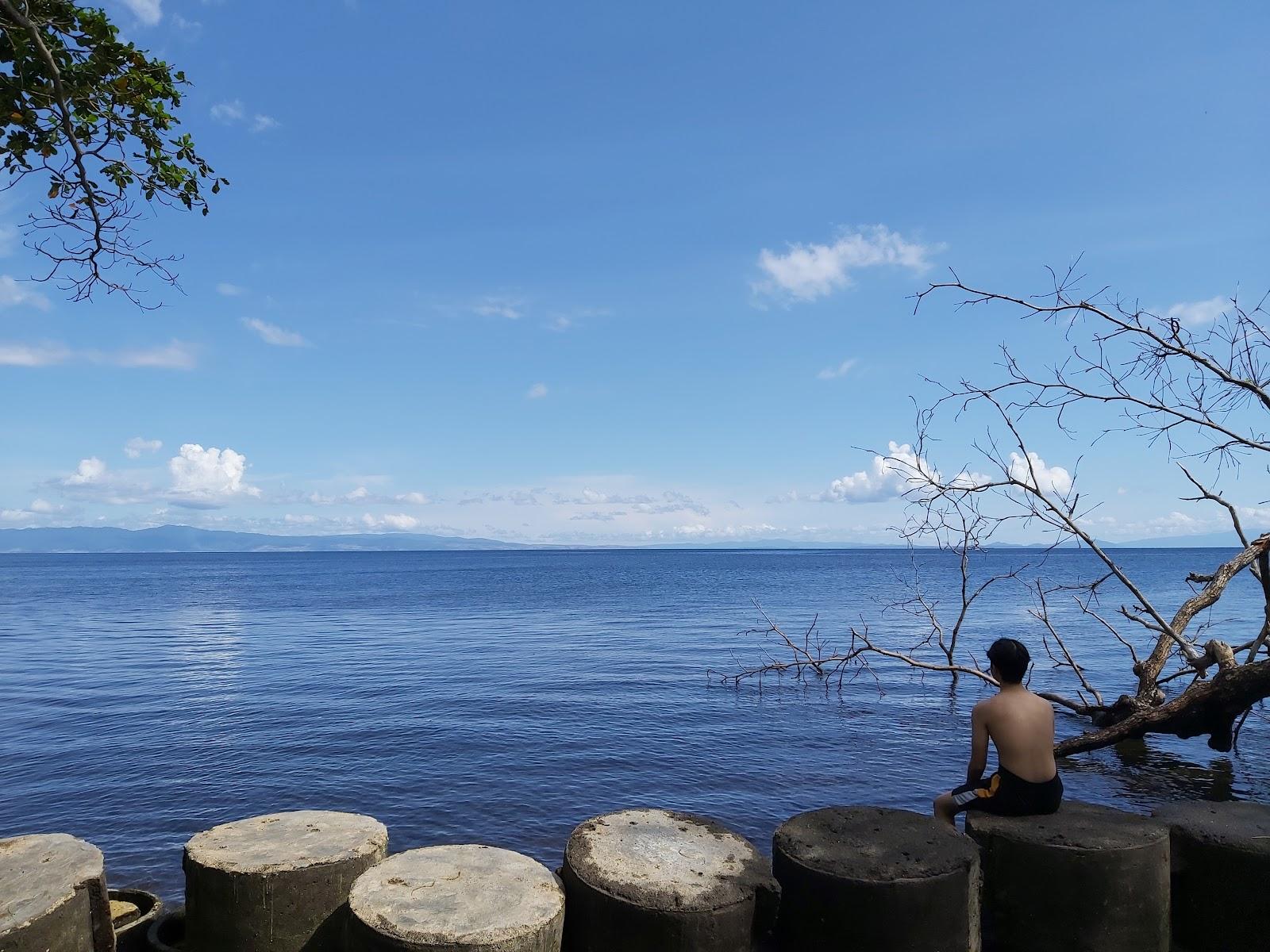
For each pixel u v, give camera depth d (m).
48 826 8.17
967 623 29.88
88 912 3.67
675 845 4.42
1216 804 4.99
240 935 3.95
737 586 60.72
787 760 10.76
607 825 4.73
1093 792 9.36
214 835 4.46
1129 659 20.16
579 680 17.53
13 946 3.24
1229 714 8.58
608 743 11.70
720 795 9.20
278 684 17.12
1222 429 8.82
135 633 28.58
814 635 26.47
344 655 21.98
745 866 4.16
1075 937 4.22
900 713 14.12
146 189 6.00
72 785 9.54
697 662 20.36
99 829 8.06
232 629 30.00
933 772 10.22
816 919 3.98
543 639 25.69
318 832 4.52
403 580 81.12
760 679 17.69
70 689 16.53
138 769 10.26
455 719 13.40
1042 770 4.84
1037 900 4.30
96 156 5.79
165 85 5.80
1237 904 4.36
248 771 10.12
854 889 3.88
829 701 15.23
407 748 11.34
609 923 3.81
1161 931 4.35
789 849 4.26
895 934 3.85
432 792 9.25
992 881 4.48
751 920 3.85
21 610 40.78
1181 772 10.23
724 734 12.37
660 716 13.73
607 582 70.31
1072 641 23.86
